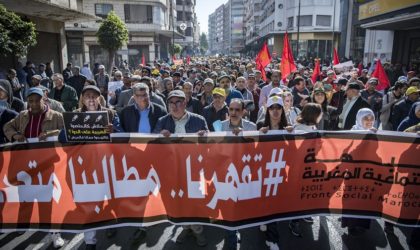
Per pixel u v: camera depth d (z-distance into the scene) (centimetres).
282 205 399
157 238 448
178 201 392
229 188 389
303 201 402
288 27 5444
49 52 2008
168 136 384
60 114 477
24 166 378
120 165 385
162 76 1048
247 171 389
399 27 2130
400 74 1714
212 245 429
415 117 502
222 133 384
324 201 404
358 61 2961
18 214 383
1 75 1148
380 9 2262
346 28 3844
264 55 1123
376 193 401
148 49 4153
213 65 1984
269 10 6397
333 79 966
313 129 435
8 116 516
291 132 391
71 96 793
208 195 391
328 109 670
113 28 2644
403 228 474
